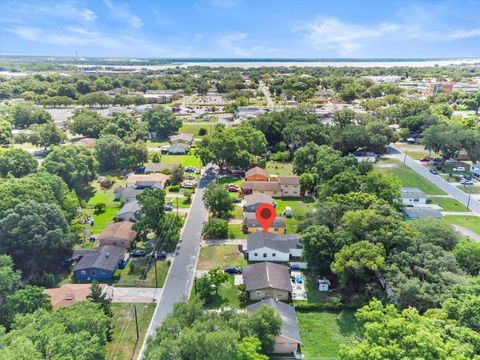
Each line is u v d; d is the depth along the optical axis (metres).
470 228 67.00
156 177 89.31
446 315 33.12
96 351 28.98
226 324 35.66
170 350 29.62
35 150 119.88
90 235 65.44
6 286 40.88
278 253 57.19
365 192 65.81
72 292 46.06
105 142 100.69
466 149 99.50
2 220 50.69
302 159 92.38
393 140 117.44
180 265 56.38
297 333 39.59
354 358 28.27
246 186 83.81
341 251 47.31
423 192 81.31
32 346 27.22
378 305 34.66
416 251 45.72
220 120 165.12
